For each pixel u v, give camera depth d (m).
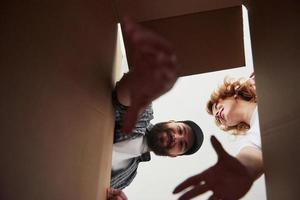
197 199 0.83
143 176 1.18
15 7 0.45
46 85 0.48
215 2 0.71
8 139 0.39
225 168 0.49
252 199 1.07
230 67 0.79
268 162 0.44
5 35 0.42
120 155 0.98
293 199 0.38
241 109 1.11
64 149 0.50
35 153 0.44
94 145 0.60
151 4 0.73
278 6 0.45
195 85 1.19
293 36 0.41
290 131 0.40
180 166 1.17
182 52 0.78
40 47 0.48
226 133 1.14
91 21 0.64
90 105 0.60
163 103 1.20
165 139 1.08
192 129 1.14
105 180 0.67
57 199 0.47
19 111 0.42
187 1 0.72
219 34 0.75
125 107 0.74
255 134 0.82
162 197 1.15
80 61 0.58
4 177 0.38
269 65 0.46
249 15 0.53
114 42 0.75
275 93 0.44
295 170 0.38
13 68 0.42
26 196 0.41
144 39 0.36
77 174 0.53
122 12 0.74
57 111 0.49
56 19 0.53
